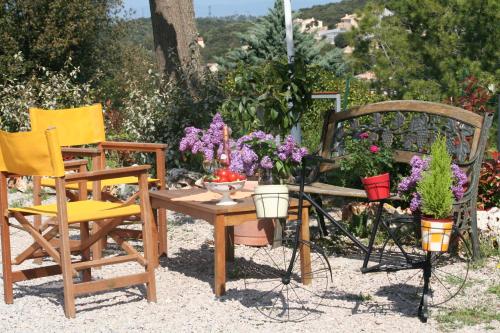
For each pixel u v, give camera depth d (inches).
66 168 229.6
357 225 263.7
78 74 797.2
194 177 384.5
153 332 173.9
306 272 210.2
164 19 501.4
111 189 350.9
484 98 328.5
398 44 662.5
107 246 269.3
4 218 199.0
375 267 186.9
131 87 456.8
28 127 444.5
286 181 265.3
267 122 265.0
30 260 248.5
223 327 176.1
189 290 207.9
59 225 185.3
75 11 746.2
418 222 189.9
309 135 465.4
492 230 240.5
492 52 649.0
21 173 190.7
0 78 667.4
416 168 213.8
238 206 199.8
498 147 318.0
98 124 258.4
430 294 192.4
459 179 219.5
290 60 314.8
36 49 713.0
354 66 697.6
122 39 895.7
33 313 191.0
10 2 717.3
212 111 421.1
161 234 246.4
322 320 179.3
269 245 257.1
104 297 204.4
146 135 427.8
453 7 652.7
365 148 262.5
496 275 213.9
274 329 173.8
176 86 434.0
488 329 170.4
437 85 651.5
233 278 220.1
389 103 261.4
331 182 311.1
